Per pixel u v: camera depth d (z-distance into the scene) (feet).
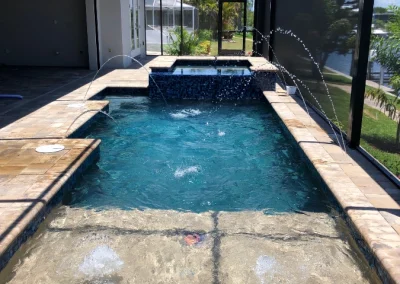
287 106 21.80
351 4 15.84
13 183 10.87
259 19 43.21
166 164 15.10
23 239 8.90
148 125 20.57
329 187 10.99
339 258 8.70
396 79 12.25
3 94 24.71
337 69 17.44
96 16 37.14
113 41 38.81
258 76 26.68
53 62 40.45
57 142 14.76
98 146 14.93
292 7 27.68
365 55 13.61
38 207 9.54
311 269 8.32
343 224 9.97
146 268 8.29
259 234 9.62
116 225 10.02
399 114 12.00
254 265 8.41
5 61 40.52
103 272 8.17
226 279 7.98
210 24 63.41
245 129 20.04
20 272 8.16
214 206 11.59
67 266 8.36
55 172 11.73
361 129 14.79
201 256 8.70
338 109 17.13
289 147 17.20
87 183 13.12
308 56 22.85
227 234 9.61
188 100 26.96
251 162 15.42
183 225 10.02
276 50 34.06
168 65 28.76
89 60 37.86
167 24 62.44
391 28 12.55
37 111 20.20
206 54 50.90
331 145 14.71
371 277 8.02
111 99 26.89
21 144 14.47
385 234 8.34
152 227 9.93
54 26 39.58
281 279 8.01
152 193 12.48
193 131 19.62
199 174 14.15
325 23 19.44
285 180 13.64
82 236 9.47
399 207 9.69
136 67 39.50
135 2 45.52
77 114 19.57
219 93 27.17
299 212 10.99
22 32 39.81
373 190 10.71
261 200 12.00
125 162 15.21
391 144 12.51
